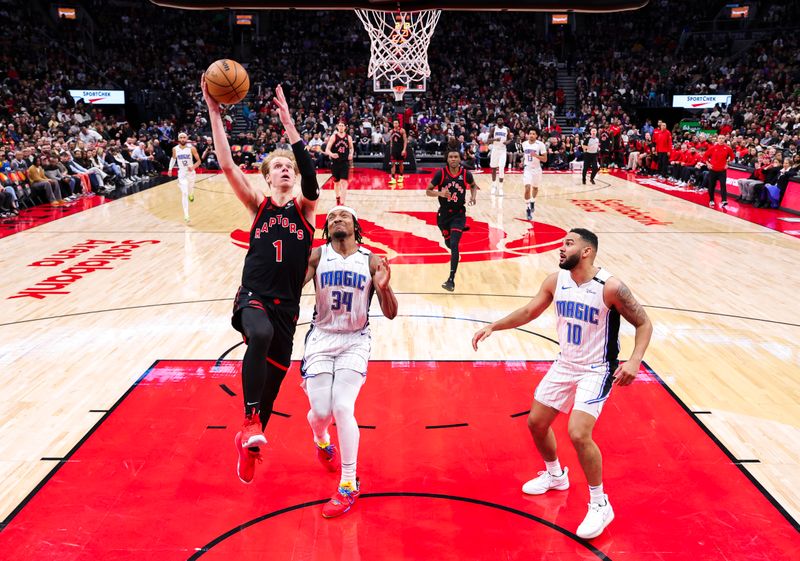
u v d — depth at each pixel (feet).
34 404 16.16
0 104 73.00
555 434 14.88
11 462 13.52
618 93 93.45
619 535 11.28
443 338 20.90
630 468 13.41
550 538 11.21
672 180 64.13
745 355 19.62
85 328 21.66
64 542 11.02
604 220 42.37
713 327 22.11
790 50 89.20
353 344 12.44
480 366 18.65
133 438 14.57
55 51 87.71
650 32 104.68
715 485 12.79
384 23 55.01
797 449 14.19
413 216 44.01
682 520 11.68
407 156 71.61
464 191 25.81
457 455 13.97
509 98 92.22
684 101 86.89
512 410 16.01
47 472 13.16
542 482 12.60
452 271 26.12
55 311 23.40
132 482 12.85
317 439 12.86
